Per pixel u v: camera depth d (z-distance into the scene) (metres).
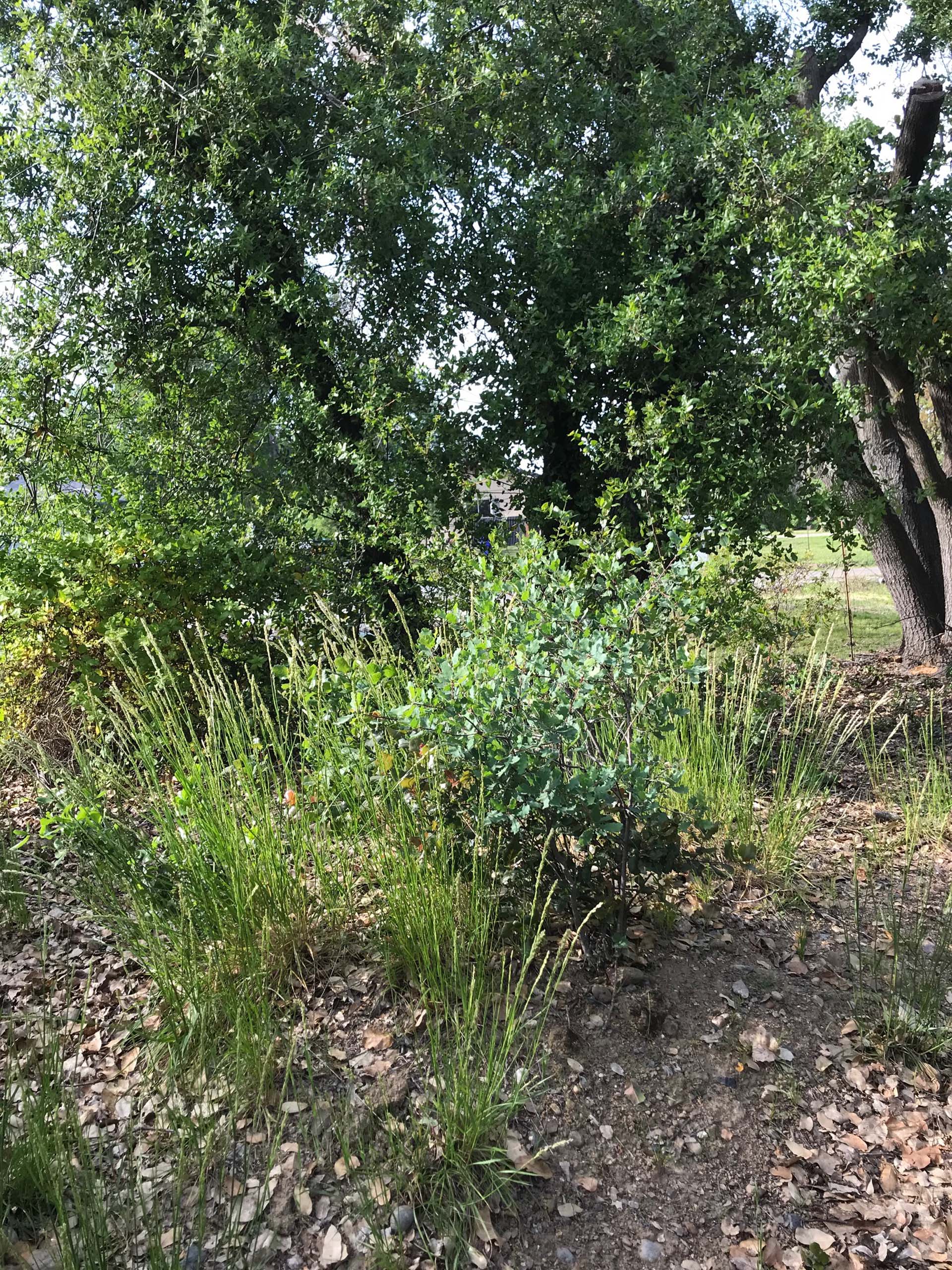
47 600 5.27
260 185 6.89
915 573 8.91
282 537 6.70
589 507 6.84
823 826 4.84
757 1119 2.83
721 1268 2.40
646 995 3.20
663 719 3.37
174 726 3.83
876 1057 3.11
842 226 6.11
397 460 6.65
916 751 6.04
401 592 6.98
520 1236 2.40
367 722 3.37
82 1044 2.88
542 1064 2.84
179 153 6.85
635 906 3.62
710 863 3.47
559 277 6.74
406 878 3.16
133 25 6.84
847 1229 2.52
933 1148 2.78
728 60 8.20
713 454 6.18
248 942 3.08
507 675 3.15
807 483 6.59
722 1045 3.06
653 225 6.75
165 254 6.80
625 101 7.18
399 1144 2.53
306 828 3.45
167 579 5.74
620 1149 2.68
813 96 8.96
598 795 2.96
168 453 7.10
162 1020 2.89
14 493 6.72
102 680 5.29
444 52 7.05
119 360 6.94
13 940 3.44
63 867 3.86
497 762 3.01
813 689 6.14
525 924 3.20
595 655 3.08
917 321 6.19
